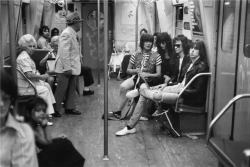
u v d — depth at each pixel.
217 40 5.02
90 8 11.74
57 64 6.43
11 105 2.30
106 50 4.27
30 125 2.47
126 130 5.53
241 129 4.07
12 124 2.25
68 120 6.34
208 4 5.07
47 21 10.68
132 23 10.89
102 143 5.17
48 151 2.82
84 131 5.72
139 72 6.08
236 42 4.26
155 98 5.33
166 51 6.17
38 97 2.75
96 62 12.09
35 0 8.63
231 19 4.45
